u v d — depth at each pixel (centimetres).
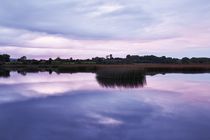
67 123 1978
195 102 2756
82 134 1706
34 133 1730
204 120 1998
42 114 2283
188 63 16225
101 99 3002
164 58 16738
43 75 8281
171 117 2111
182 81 5341
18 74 9031
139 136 1648
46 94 3538
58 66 16462
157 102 2772
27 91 3888
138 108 2470
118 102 2792
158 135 1662
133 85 4416
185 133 1689
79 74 8738
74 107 2573
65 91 3828
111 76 5459
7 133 1728
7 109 2508
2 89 4153
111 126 1883
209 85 4519
